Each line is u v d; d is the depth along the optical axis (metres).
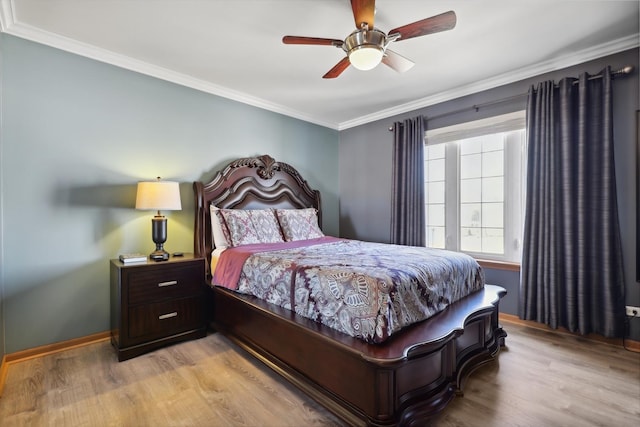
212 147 3.37
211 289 2.88
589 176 2.58
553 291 2.71
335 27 2.27
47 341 2.38
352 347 1.52
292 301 2.05
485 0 1.98
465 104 3.43
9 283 2.21
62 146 2.44
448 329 1.70
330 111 4.19
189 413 1.69
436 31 1.82
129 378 2.03
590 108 2.58
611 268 2.46
